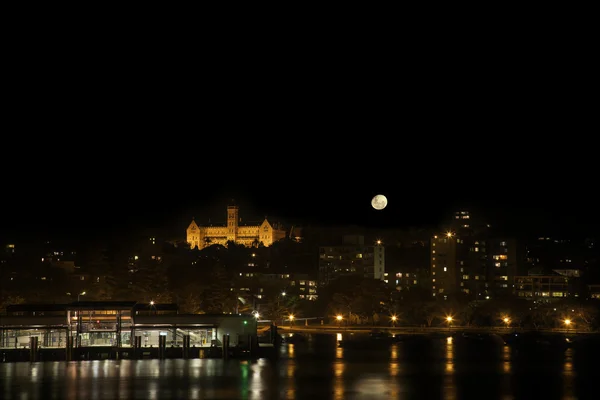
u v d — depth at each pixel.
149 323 150.00
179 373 129.75
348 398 112.44
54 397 110.62
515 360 157.38
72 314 148.00
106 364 138.25
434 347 183.00
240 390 116.88
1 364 137.62
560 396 116.38
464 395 116.25
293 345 184.50
